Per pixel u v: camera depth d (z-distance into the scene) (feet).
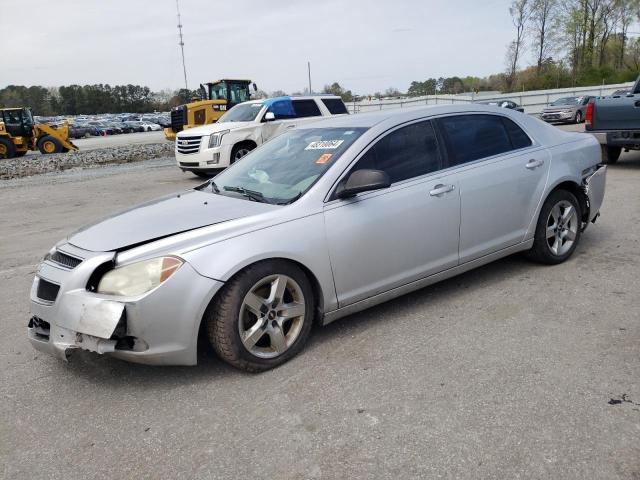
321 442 9.14
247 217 11.71
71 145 92.02
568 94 136.15
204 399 10.70
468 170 14.58
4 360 12.96
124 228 11.89
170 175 51.06
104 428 10.00
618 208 24.14
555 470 8.14
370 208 12.77
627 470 8.04
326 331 13.35
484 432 9.10
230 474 8.55
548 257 16.63
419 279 13.84
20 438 9.87
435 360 11.59
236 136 44.01
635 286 14.92
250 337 11.27
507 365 11.19
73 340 10.71
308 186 12.57
